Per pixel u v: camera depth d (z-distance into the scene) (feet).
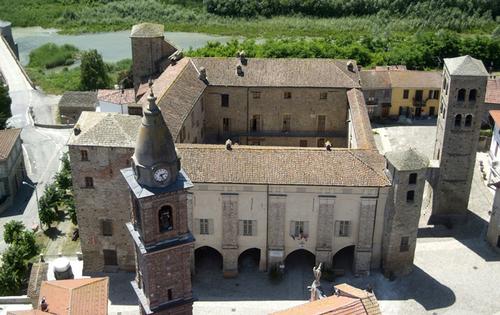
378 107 434.30
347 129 363.15
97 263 284.41
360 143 296.92
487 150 390.42
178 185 177.06
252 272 283.38
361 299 200.23
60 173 346.13
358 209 270.87
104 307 219.61
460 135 299.99
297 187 265.34
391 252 274.77
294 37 636.07
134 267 283.79
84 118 276.62
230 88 359.46
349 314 196.24
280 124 370.73
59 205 339.36
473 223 317.63
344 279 279.49
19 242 286.87
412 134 413.39
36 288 253.85
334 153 274.98
